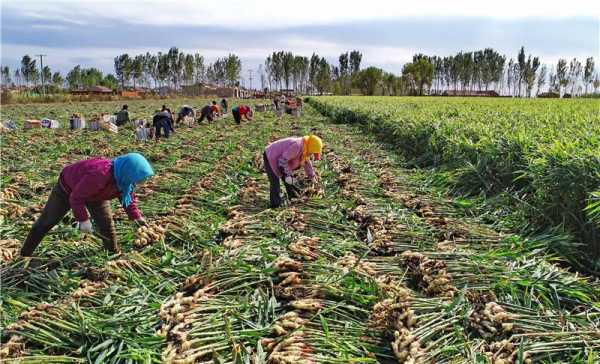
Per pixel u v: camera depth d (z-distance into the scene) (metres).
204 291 4.69
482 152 9.41
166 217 6.80
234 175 10.64
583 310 4.57
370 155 13.75
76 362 3.79
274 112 36.12
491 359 3.63
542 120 13.43
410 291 4.82
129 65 113.25
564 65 110.88
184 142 16.75
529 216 7.11
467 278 5.00
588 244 6.16
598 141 7.44
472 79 116.38
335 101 37.22
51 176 10.43
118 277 5.14
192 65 111.44
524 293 4.71
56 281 5.03
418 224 6.98
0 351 3.75
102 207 5.54
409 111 20.08
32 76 108.12
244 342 3.96
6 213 7.17
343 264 5.30
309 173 8.45
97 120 20.84
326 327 4.04
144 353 3.77
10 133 19.05
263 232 6.60
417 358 3.70
